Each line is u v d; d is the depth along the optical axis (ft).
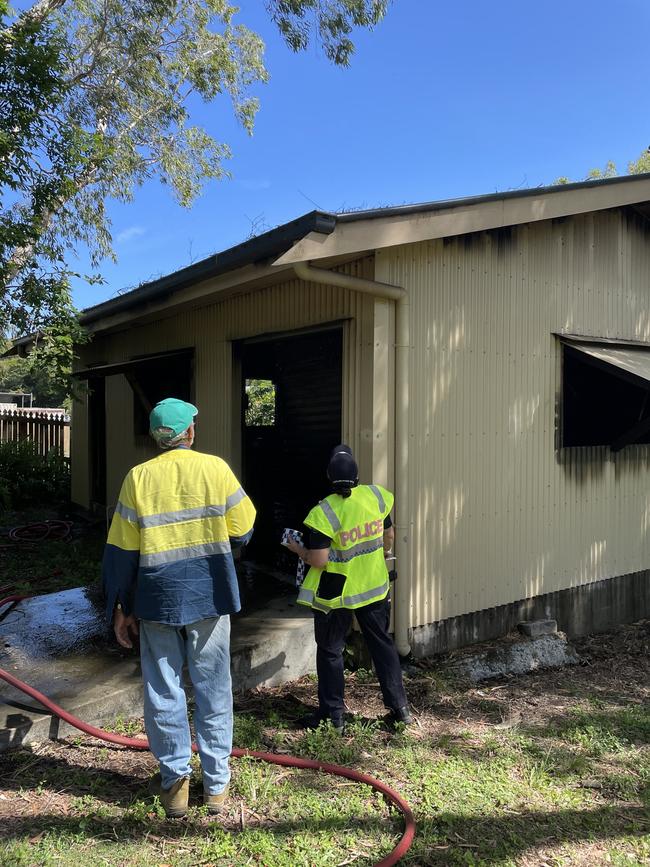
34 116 19.25
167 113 49.26
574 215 19.07
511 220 15.70
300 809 9.34
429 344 15.71
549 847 8.81
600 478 20.25
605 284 20.25
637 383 16.76
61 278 21.81
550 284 18.60
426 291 15.58
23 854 8.04
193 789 9.73
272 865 8.07
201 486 8.95
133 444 27.76
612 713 13.71
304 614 15.76
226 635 9.29
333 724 11.77
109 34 44.04
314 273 13.12
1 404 123.54
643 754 11.75
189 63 48.06
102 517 31.96
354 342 15.30
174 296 18.72
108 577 8.92
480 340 16.84
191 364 23.12
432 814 9.41
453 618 16.44
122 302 21.50
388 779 10.39
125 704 11.78
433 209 14.02
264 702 13.23
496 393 17.28
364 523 11.93
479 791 10.12
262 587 18.25
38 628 15.19
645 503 21.79
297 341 18.88
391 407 15.05
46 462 38.70
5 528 29.94
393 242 13.47
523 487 18.02
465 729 12.64
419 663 15.61
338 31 40.09
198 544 8.89
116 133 48.49
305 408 18.84
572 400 20.02
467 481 16.63
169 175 52.34
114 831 8.65
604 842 8.98
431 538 15.88
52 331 21.65
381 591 12.10
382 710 13.23
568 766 11.09
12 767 10.12
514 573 17.87
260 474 21.49
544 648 17.21
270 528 20.94
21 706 11.25
